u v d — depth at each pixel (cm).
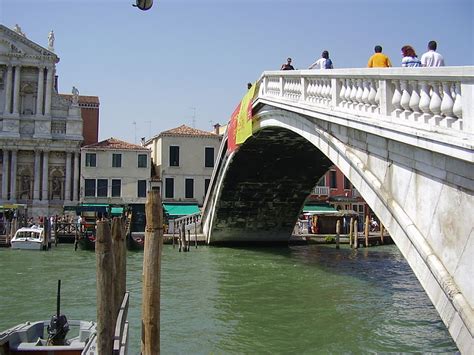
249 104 2041
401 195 884
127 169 4238
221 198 2850
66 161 4228
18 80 4162
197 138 4406
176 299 1524
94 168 4197
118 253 986
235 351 1027
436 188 769
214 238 3195
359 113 1008
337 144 1181
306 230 4119
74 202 4197
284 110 1630
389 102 891
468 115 657
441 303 751
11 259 2505
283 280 1880
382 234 3538
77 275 1977
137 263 2405
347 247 3334
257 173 2584
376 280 1889
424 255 777
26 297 1536
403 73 806
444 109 713
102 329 745
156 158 4534
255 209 2973
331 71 1156
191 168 4378
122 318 907
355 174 1102
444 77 702
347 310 1376
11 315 1314
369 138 1024
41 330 990
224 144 2639
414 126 789
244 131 2128
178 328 1195
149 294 778
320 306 1429
